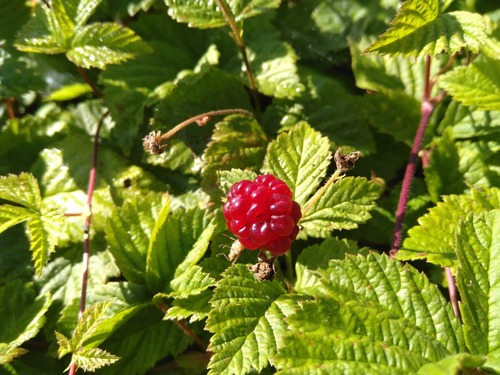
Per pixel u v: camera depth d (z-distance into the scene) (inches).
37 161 6.6
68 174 6.4
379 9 7.0
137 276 5.3
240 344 4.5
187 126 6.3
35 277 6.0
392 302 4.3
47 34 6.1
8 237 6.2
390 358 4.0
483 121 6.2
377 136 6.6
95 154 6.5
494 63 6.0
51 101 7.0
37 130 6.7
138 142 6.5
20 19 7.0
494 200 5.3
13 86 6.8
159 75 6.6
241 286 4.8
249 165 6.0
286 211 4.3
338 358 4.0
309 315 4.1
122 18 7.0
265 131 6.4
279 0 6.2
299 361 3.9
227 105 6.5
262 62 6.6
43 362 5.6
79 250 6.0
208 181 5.8
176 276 5.2
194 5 6.2
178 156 6.3
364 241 6.1
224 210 4.5
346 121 6.3
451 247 5.0
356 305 4.2
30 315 5.5
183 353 5.7
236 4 6.1
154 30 6.9
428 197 6.1
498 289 4.2
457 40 5.1
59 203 6.2
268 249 4.4
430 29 5.2
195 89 6.4
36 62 6.9
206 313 4.9
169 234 5.3
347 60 7.0
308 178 5.1
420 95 6.6
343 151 6.2
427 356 4.1
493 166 6.0
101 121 6.7
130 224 5.4
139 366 5.5
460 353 3.9
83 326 4.8
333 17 7.1
